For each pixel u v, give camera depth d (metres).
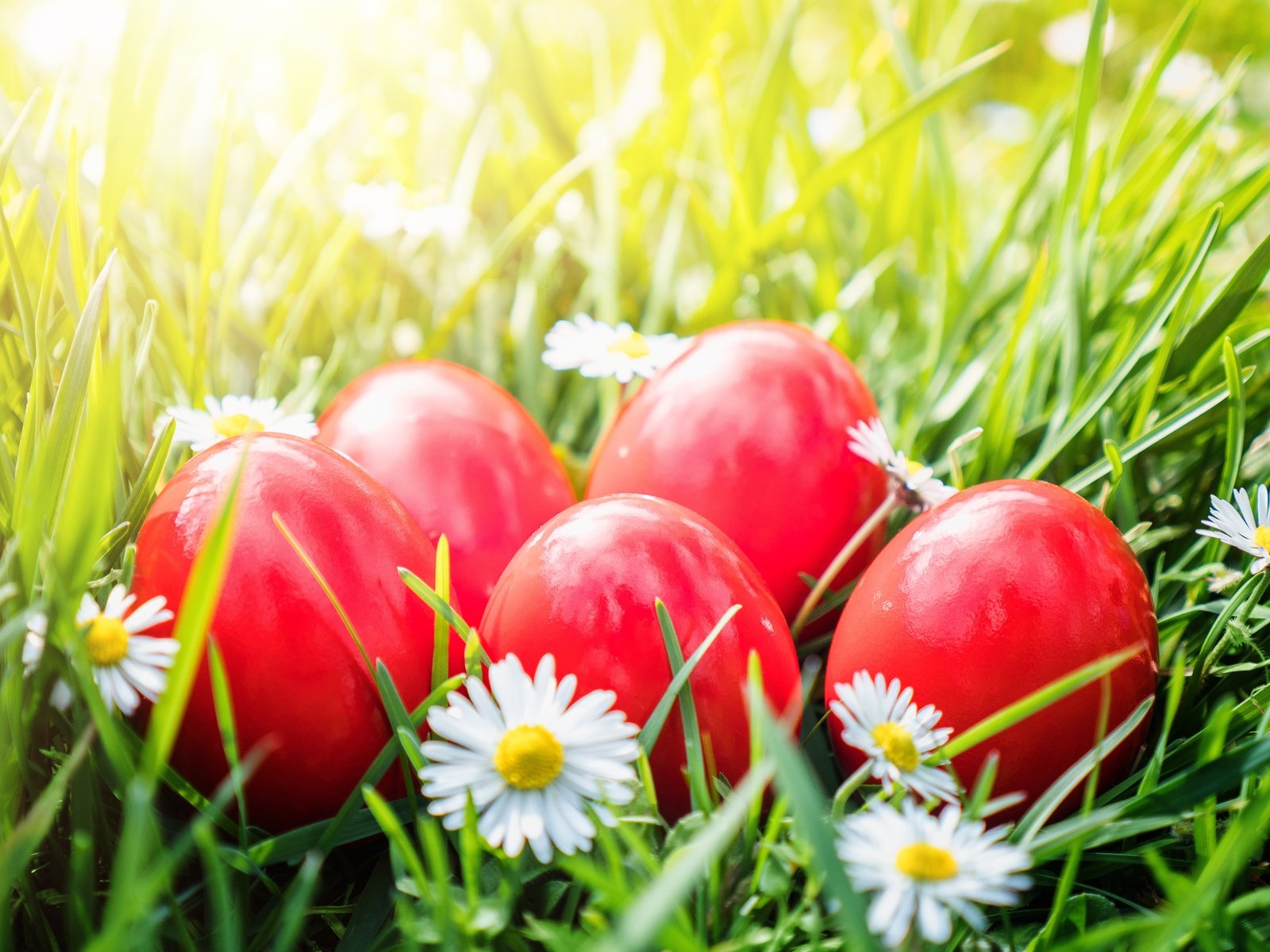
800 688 0.21
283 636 0.20
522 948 0.18
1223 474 0.24
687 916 0.18
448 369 0.24
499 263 0.30
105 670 0.19
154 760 0.17
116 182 0.24
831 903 0.18
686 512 0.21
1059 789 0.19
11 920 0.19
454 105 0.37
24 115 0.22
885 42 0.38
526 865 0.19
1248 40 0.56
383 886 0.20
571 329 0.26
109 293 0.23
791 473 0.23
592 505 0.21
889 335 0.34
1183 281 0.25
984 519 0.21
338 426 0.23
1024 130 0.50
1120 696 0.21
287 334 0.29
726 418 0.23
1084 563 0.21
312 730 0.20
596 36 0.43
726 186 0.37
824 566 0.23
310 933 0.20
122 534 0.21
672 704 0.20
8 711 0.19
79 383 0.20
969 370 0.30
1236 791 0.21
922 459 0.29
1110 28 0.42
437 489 0.22
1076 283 0.27
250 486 0.20
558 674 0.20
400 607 0.20
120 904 0.16
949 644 0.20
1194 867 0.19
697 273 0.36
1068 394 0.27
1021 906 0.20
